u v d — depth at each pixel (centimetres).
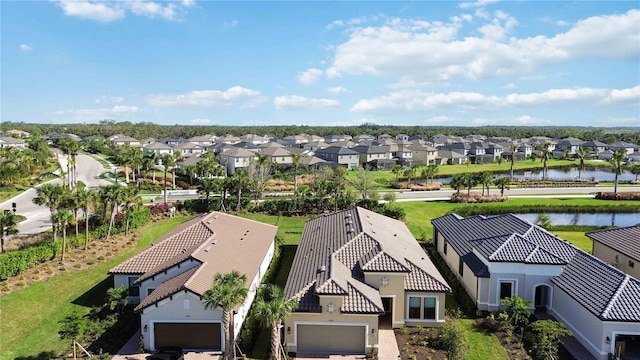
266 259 4250
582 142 19338
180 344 2927
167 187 9362
